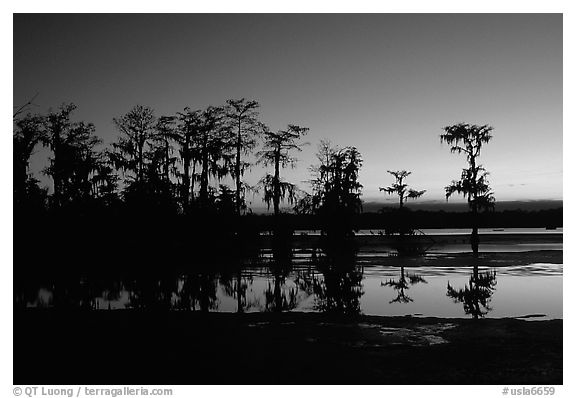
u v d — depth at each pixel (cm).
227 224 3488
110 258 2800
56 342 1012
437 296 1603
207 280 2078
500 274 2108
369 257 2941
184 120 3753
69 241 2925
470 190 4006
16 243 2656
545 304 1434
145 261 2748
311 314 1295
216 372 819
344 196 3750
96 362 880
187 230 3412
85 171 3231
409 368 824
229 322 1196
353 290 1770
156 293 1767
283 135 3769
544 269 2253
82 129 3334
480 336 1017
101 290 1830
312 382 765
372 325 1142
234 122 3800
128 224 3216
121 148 3516
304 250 3409
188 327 1145
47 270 2370
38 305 1517
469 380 766
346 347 955
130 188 3325
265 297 1667
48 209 3005
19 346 984
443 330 1076
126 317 1270
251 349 950
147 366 854
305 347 959
